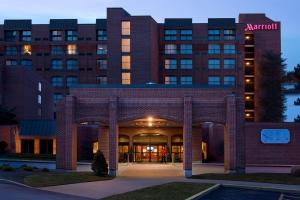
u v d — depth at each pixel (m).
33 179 36.75
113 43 114.88
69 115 49.62
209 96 58.22
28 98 92.38
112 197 29.50
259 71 127.94
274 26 132.12
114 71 114.31
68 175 41.31
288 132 61.75
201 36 124.12
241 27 124.56
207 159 71.69
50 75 124.69
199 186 35.94
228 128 48.81
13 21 126.56
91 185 36.84
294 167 44.91
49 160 64.75
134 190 33.34
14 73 89.38
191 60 123.75
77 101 50.03
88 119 49.69
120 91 59.06
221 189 36.12
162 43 124.12
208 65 123.62
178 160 67.75
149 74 113.94
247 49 132.25
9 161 64.25
